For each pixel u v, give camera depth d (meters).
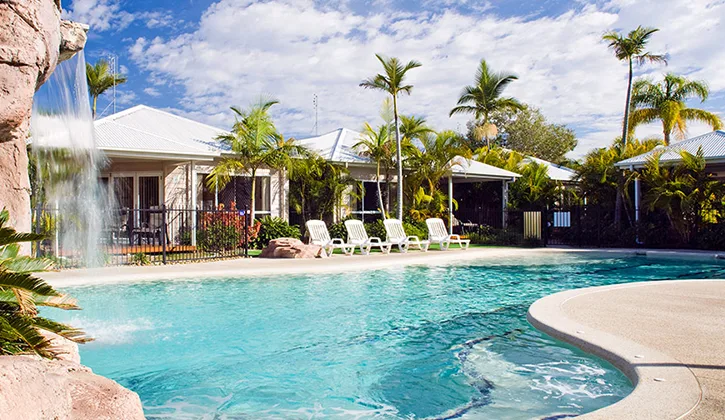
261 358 6.77
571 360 6.37
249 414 4.97
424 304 10.31
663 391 4.40
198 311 9.53
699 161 20.55
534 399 5.17
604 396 5.18
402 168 25.05
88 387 3.38
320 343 7.47
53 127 7.08
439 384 5.74
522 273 15.02
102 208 18.88
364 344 7.41
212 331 8.12
